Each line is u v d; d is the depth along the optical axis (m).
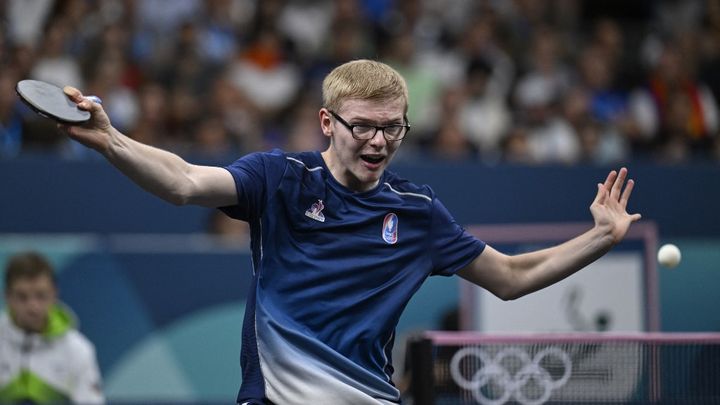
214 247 24.25
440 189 28.69
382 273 12.17
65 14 35.44
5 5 35.31
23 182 27.20
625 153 35.41
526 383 16.19
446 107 33.16
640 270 21.38
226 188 11.54
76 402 20.73
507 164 29.05
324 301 11.96
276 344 11.81
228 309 24.16
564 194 29.36
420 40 38.81
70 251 23.70
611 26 40.28
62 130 10.43
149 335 23.80
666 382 16.19
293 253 12.01
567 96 36.19
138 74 33.91
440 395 16.17
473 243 12.67
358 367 11.89
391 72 12.08
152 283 23.88
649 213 29.97
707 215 30.25
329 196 12.16
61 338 20.83
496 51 37.84
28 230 27.17
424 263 12.48
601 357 16.22
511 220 29.02
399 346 23.77
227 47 36.72
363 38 37.41
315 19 40.78
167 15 37.69
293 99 34.53
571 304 20.95
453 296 24.22
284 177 12.01
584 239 12.88
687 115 36.69
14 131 29.67
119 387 23.62
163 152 11.06
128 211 27.52
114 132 10.65
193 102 32.62
